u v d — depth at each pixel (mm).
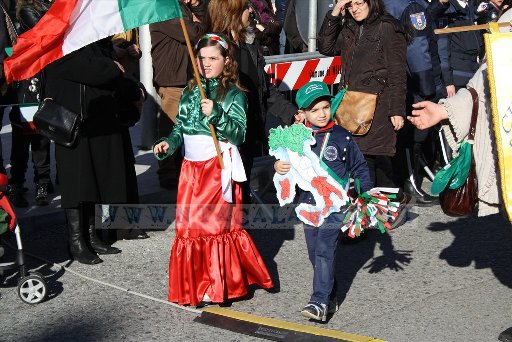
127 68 11703
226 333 7973
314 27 13773
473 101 7633
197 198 8469
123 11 8484
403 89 10328
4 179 8688
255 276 8703
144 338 7918
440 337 7789
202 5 12141
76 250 10023
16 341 7930
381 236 10781
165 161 12648
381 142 10430
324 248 8094
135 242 10805
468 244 10430
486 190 7668
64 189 9836
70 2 8484
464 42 13703
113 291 9133
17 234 8805
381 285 9133
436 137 13578
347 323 8172
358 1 10266
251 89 9750
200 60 8484
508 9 7773
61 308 8695
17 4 9750
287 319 8305
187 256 8453
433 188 7824
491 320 8148
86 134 9820
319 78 12867
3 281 9469
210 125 8242
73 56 9586
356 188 8125
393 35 10297
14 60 8531
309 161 8078
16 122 11859
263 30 14102
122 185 10164
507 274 9375
